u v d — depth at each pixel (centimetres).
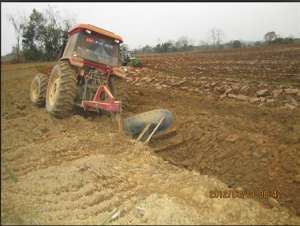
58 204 351
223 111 784
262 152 543
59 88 630
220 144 581
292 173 488
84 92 657
